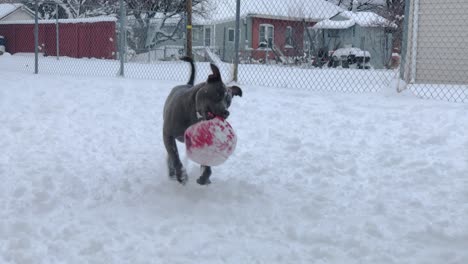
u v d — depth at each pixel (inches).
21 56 966.4
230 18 1024.2
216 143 142.1
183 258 115.1
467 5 417.1
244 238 125.8
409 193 156.5
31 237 126.2
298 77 480.7
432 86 382.3
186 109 154.9
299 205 147.3
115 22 858.1
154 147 216.8
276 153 203.0
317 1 1114.7
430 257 114.7
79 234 127.4
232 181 168.6
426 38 437.4
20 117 273.7
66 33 948.0
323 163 187.3
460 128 229.6
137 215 140.3
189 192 157.9
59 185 164.7
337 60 768.3
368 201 151.2
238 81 427.2
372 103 301.7
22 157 198.5
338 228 131.6
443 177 169.8
